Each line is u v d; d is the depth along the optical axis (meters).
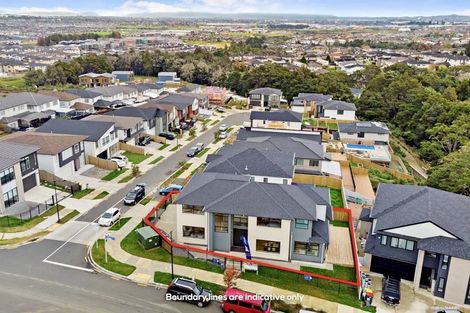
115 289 34.25
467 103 93.19
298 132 73.19
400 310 34.88
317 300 34.38
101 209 50.16
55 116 98.88
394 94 113.19
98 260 38.31
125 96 124.00
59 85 156.25
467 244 36.50
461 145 79.81
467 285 35.91
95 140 65.50
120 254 39.69
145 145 79.88
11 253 39.19
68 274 36.12
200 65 170.62
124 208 50.78
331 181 61.06
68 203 51.31
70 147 61.03
